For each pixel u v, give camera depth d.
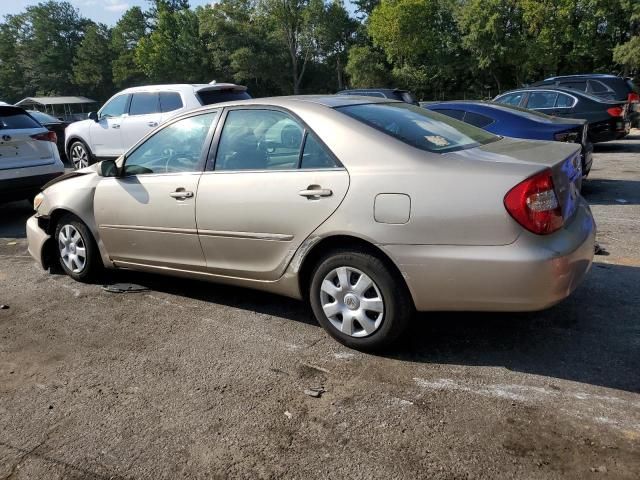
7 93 87.75
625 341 3.53
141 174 4.51
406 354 3.51
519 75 42.72
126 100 10.91
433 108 8.34
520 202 2.92
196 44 63.81
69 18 85.31
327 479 2.44
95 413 3.04
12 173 7.55
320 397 3.08
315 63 64.50
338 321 3.60
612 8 36.62
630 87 13.98
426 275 3.13
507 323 3.88
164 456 2.65
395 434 2.72
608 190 8.33
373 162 3.32
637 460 2.44
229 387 3.24
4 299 4.90
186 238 4.17
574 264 3.07
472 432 2.70
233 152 3.97
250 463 2.57
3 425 2.98
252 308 4.42
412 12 45.06
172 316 4.34
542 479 2.36
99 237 4.83
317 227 3.46
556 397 2.95
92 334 4.08
